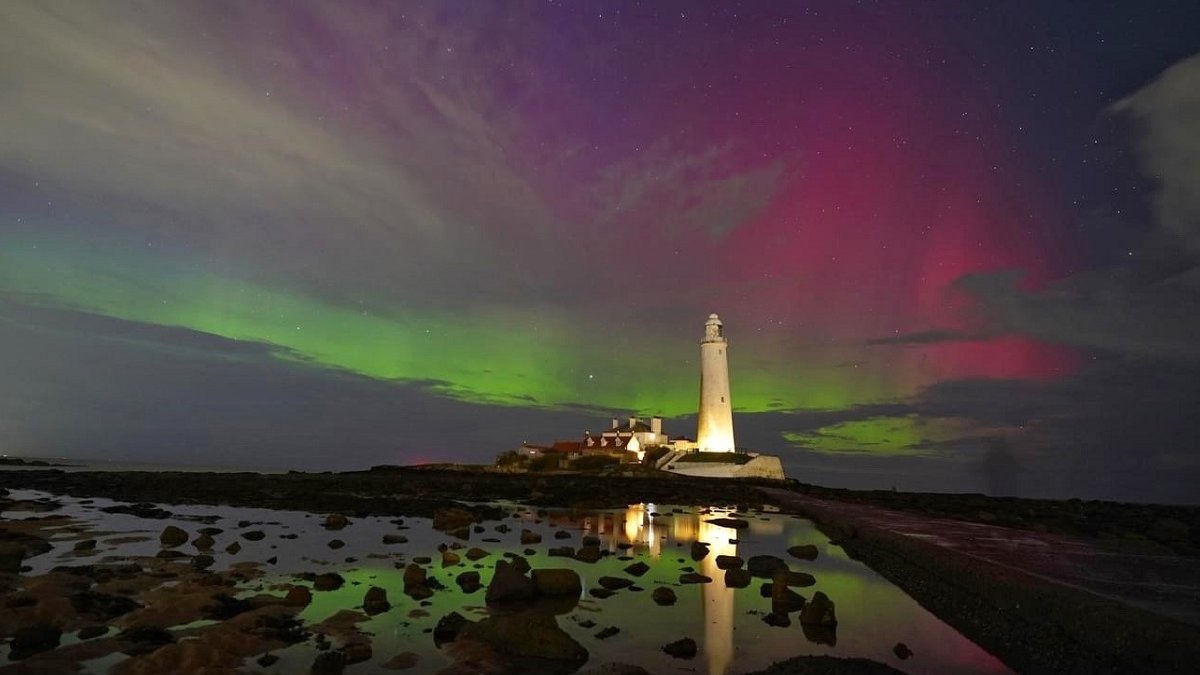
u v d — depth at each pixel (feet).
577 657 24.94
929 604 37.68
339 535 62.49
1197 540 63.31
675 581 42.19
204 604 31.71
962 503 126.11
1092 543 48.06
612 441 270.87
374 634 27.89
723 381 243.19
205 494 110.32
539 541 59.93
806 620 31.73
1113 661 22.41
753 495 150.10
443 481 172.35
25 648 24.67
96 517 73.31
